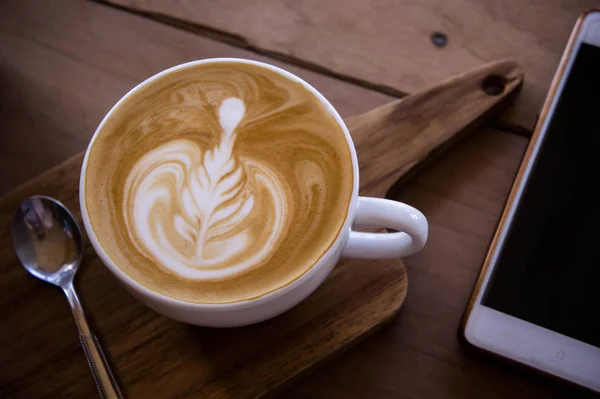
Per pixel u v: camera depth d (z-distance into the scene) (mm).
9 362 308
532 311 313
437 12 379
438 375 314
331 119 300
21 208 326
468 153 354
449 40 373
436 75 366
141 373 303
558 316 312
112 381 297
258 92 307
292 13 378
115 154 293
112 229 281
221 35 375
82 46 370
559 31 375
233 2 380
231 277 275
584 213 326
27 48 369
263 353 307
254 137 300
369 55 369
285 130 300
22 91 361
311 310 314
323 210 284
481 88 351
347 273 320
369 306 314
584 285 316
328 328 311
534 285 316
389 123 345
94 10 377
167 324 311
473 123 347
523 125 358
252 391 301
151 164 294
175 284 274
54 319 314
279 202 289
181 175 294
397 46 372
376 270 320
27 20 375
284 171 294
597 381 304
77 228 324
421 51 371
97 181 288
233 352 306
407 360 317
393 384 312
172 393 300
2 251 325
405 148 341
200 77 309
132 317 312
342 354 317
